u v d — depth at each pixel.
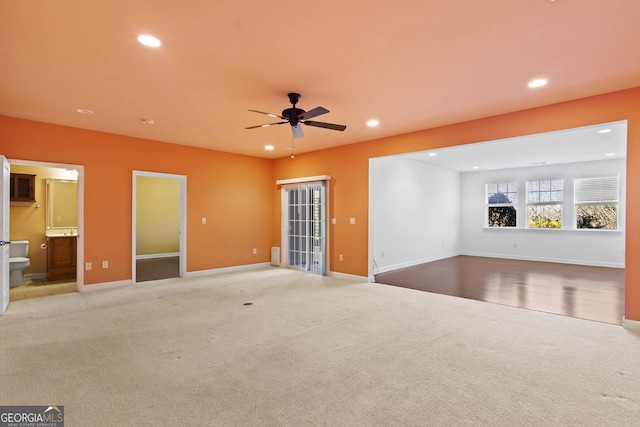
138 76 3.16
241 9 2.15
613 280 6.05
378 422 1.95
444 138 4.88
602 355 2.85
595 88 3.50
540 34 2.47
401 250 7.51
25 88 3.45
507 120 4.30
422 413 2.04
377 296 4.83
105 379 2.44
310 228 6.87
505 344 3.08
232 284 5.61
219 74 3.13
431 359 2.77
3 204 4.00
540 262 8.29
